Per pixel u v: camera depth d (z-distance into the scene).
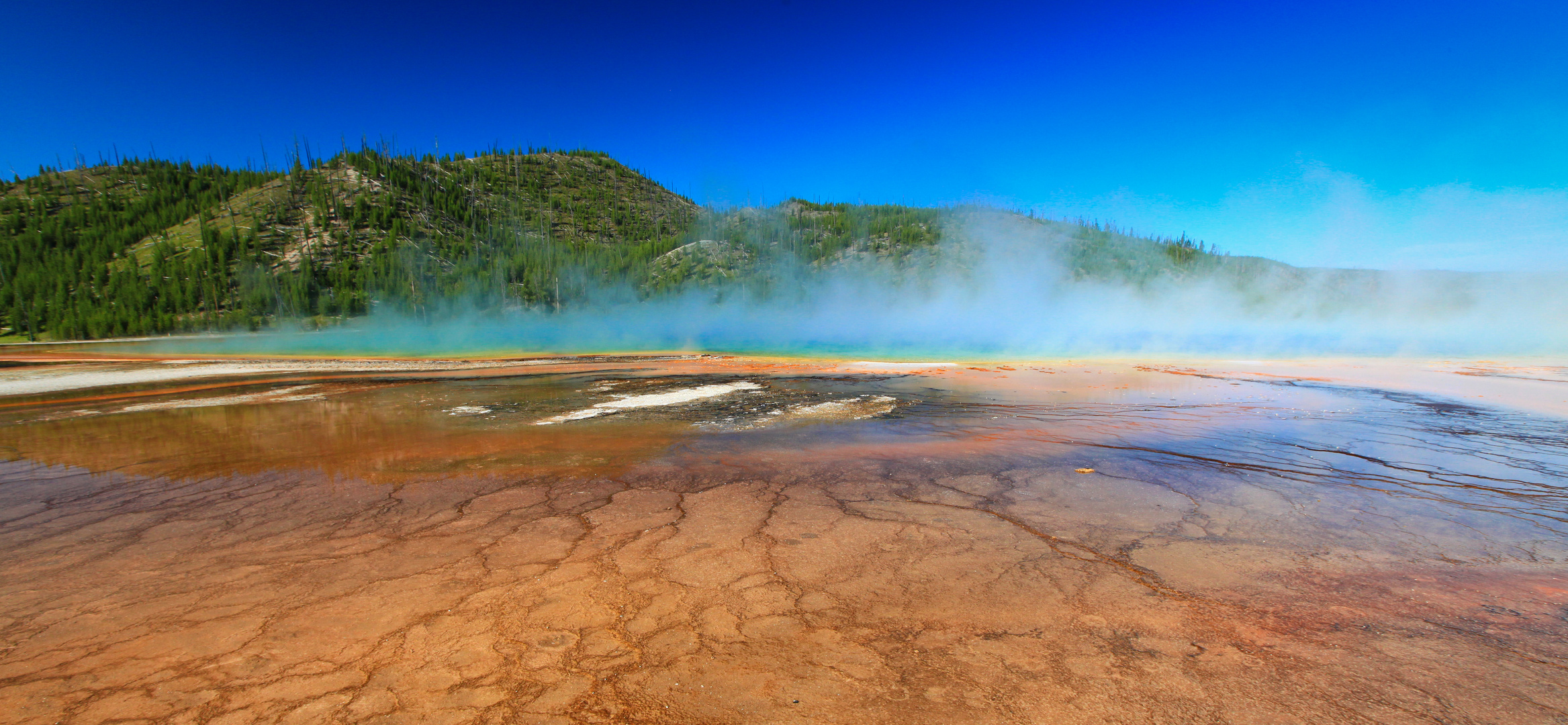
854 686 2.82
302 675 2.95
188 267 77.06
